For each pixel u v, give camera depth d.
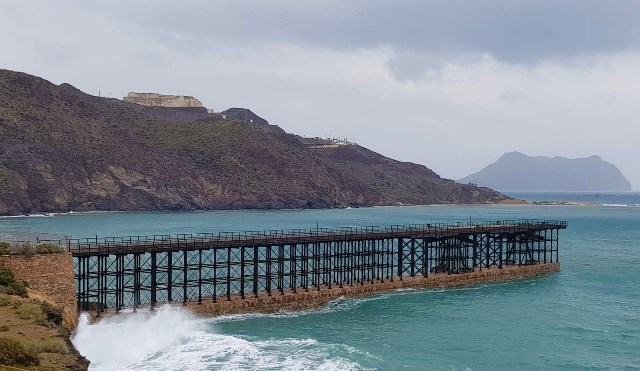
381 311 69.62
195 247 65.06
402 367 49.44
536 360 52.50
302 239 73.44
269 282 70.12
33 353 32.97
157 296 79.00
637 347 56.56
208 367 47.44
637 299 78.62
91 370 45.88
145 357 49.78
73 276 53.88
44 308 44.09
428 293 80.38
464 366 50.44
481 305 73.56
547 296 79.81
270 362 49.09
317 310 69.81
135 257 61.88
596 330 62.47
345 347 54.16
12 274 49.59
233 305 66.19
